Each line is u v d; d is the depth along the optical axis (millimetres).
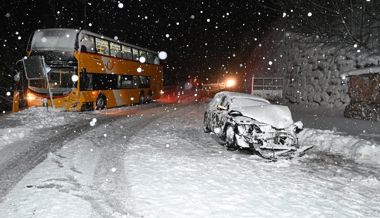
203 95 48469
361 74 17250
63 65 18688
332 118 17312
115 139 11836
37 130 13039
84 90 19656
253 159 9531
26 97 19125
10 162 8297
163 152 9938
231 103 11961
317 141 11875
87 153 9516
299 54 25078
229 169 8305
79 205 5719
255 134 9930
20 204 5684
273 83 27625
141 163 8516
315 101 21844
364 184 7621
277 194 6672
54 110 18516
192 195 6352
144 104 29984
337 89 19641
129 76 26266
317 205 6199
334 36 22500
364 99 17109
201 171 7980
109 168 8000
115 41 23781
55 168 7883
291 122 10398
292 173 8289
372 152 9891
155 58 32781
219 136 11953
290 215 5684
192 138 12555
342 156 10328
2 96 30625
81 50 19281
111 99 23219
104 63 21969
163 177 7375
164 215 5441
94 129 13930
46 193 6219
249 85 36781
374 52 17750
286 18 29406
